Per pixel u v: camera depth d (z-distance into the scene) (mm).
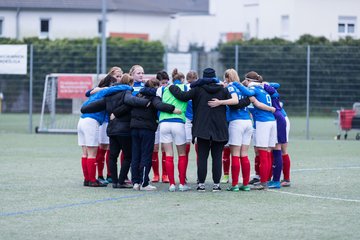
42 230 13953
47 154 27422
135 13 69500
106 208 16250
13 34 63031
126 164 19188
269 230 14008
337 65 39688
